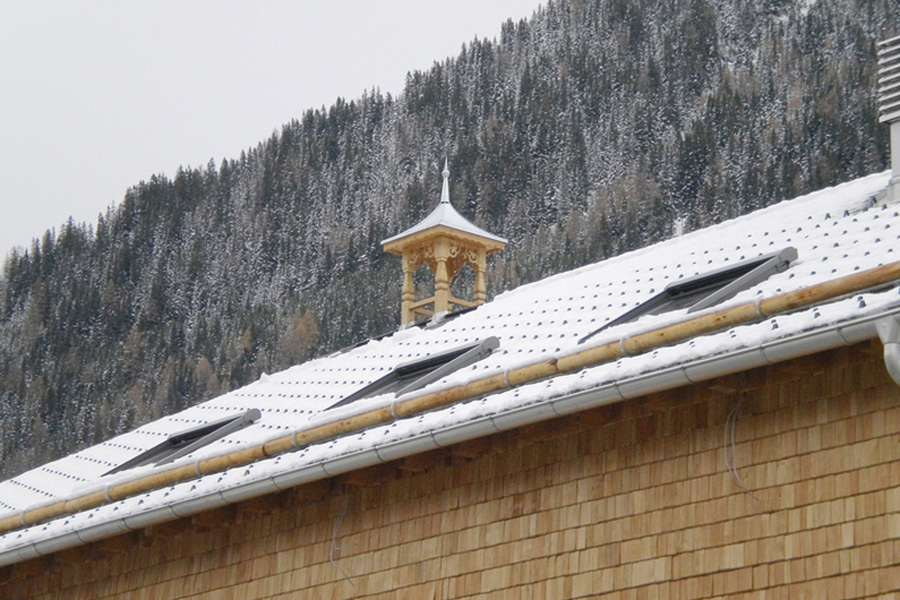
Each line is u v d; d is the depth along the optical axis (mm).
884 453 19922
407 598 26047
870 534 19781
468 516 25609
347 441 25656
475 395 24344
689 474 22359
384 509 27188
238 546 29797
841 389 20688
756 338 19609
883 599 19391
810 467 20781
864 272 19219
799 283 23234
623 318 27266
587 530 23562
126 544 31547
